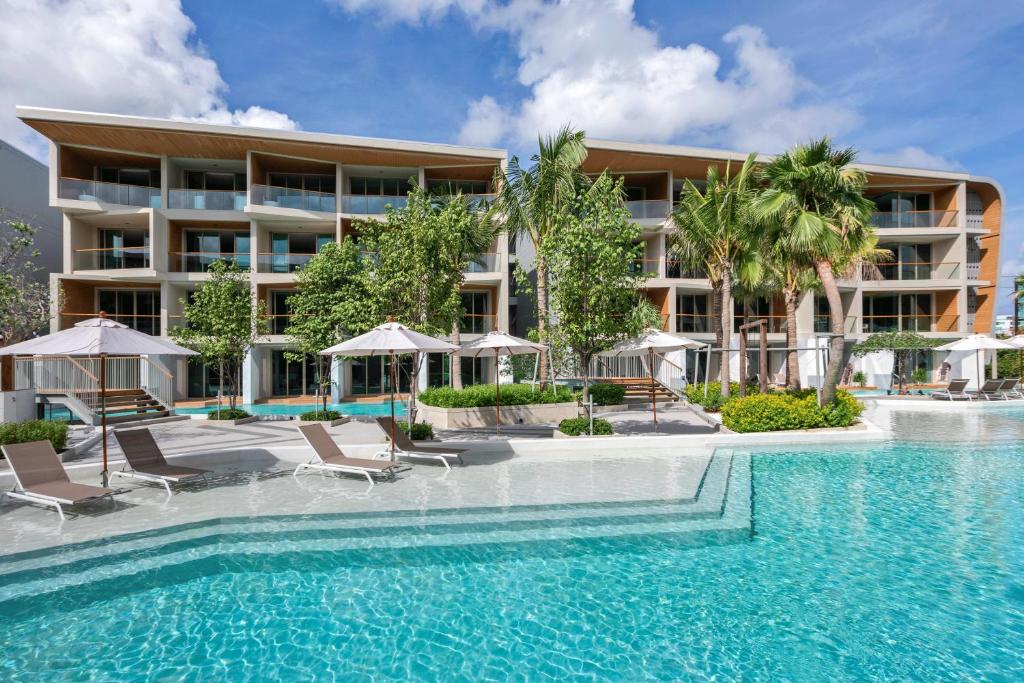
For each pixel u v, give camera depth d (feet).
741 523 22.65
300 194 79.05
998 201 98.48
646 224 84.99
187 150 76.95
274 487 28.27
